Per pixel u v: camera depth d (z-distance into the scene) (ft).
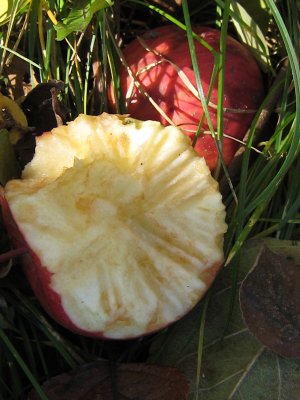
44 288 0.57
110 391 0.61
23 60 0.78
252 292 0.61
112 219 0.58
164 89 0.69
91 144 0.59
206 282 0.60
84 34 0.78
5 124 0.69
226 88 0.70
